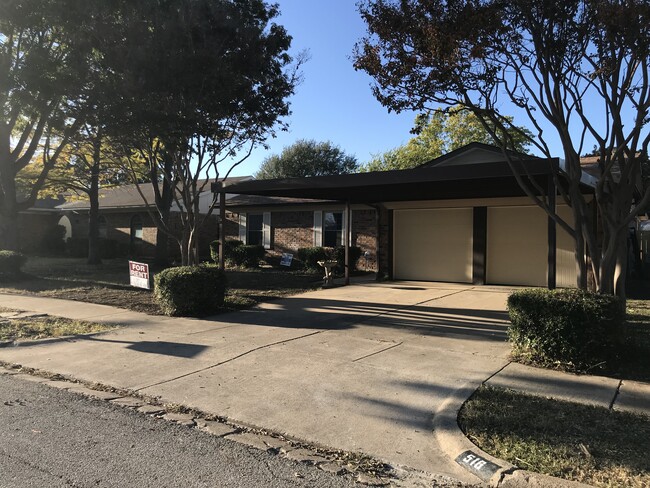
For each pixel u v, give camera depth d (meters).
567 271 13.75
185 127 10.39
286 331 8.55
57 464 3.83
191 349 7.43
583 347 5.97
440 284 15.26
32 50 11.79
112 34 9.78
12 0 10.78
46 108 11.60
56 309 10.84
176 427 4.64
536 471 3.56
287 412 4.95
